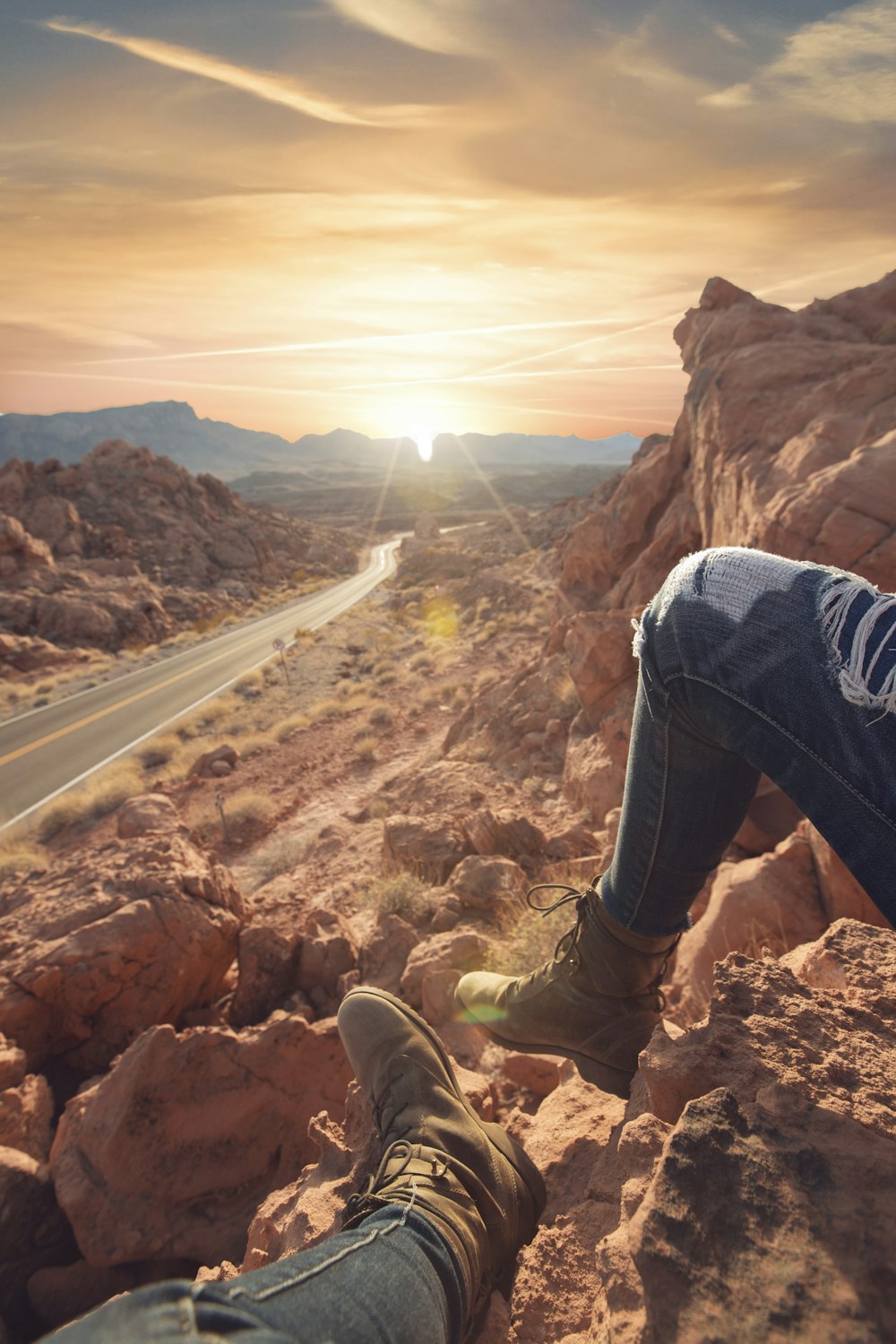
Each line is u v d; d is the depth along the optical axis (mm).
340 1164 2109
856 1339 767
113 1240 3189
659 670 1074
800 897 3820
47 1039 4707
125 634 44594
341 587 75250
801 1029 1390
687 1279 857
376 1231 938
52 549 58062
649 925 1401
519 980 1809
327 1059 3566
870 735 799
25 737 26578
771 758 914
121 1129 3332
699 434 11273
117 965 4719
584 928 1549
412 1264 894
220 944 5172
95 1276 3271
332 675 31984
